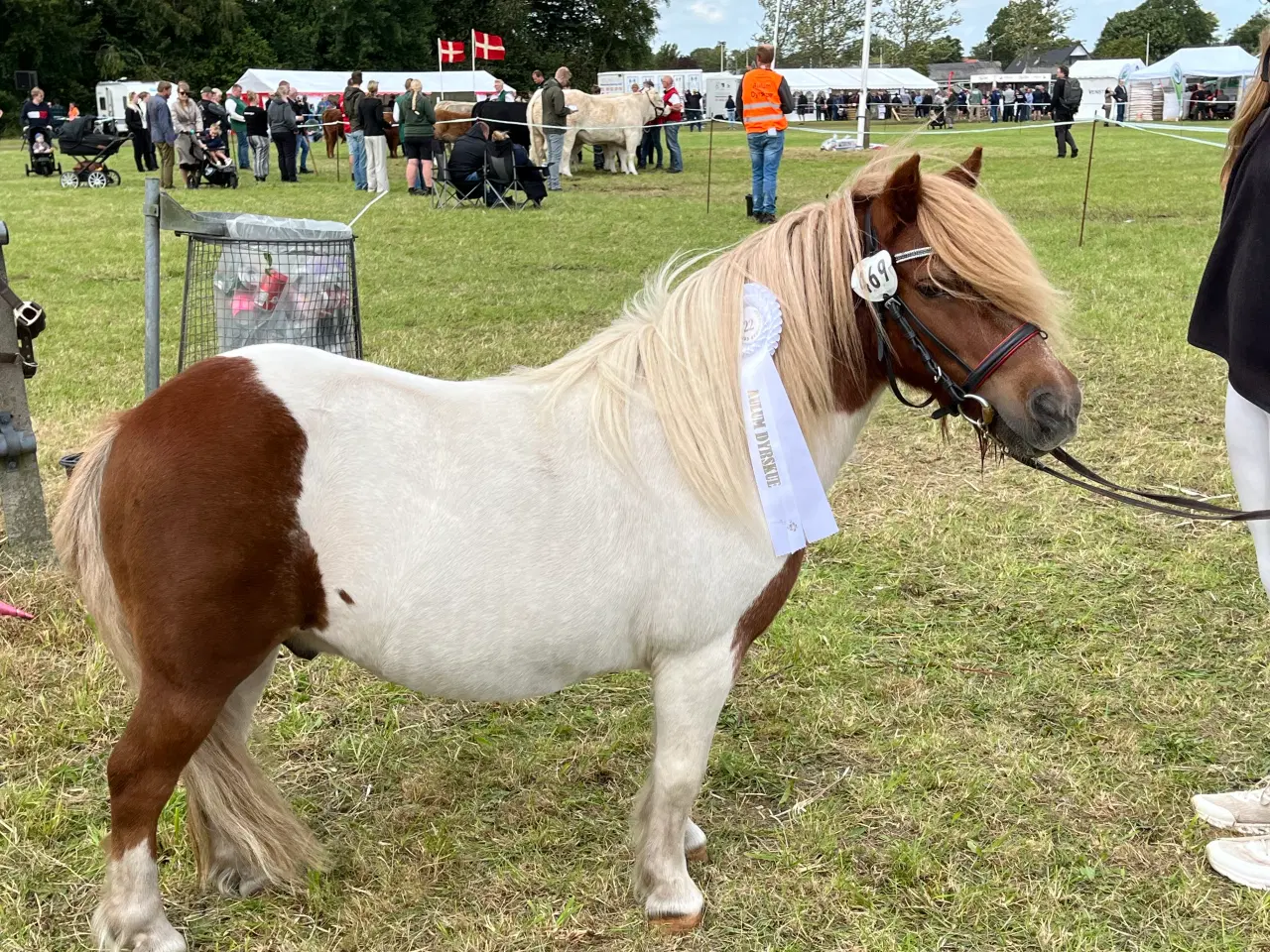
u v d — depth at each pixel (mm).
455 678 2125
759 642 3670
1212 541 4363
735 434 2135
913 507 4762
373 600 2043
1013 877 2576
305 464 2021
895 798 2867
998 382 2098
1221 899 2508
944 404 2256
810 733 3176
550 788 2934
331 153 23797
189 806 2410
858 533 4512
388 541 2031
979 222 2068
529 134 15914
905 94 45969
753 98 12641
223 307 3891
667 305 2240
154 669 2039
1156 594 3965
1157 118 41875
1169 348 7039
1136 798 2859
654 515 2115
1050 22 72062
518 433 2127
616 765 3041
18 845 2588
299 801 2859
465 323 7941
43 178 19750
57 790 2822
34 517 4047
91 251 11008
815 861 2633
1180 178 17203
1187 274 9281
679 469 2121
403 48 55312
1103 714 3232
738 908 2480
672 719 2240
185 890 2490
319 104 30891
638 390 2178
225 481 1977
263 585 2023
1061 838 2719
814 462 2260
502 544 2053
